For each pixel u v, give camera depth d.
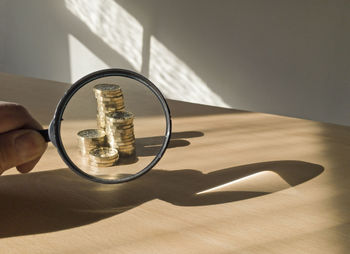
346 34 1.83
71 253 0.39
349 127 0.69
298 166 0.55
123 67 2.47
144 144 0.49
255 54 2.08
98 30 2.51
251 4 2.02
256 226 0.43
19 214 0.44
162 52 2.32
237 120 0.70
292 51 1.98
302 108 2.02
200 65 2.23
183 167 0.54
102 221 0.43
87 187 0.49
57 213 0.44
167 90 2.36
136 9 2.34
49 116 0.67
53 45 2.70
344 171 0.54
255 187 0.50
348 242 0.41
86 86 0.45
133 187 0.49
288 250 0.40
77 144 0.46
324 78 1.93
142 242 0.40
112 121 0.47
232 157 0.57
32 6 2.70
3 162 0.43
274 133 0.65
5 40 2.87
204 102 2.27
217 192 0.49
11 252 0.39
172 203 0.46
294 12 1.93
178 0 2.20
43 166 0.54
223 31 2.13
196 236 0.41
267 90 2.09
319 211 0.45
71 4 2.56
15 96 0.76
